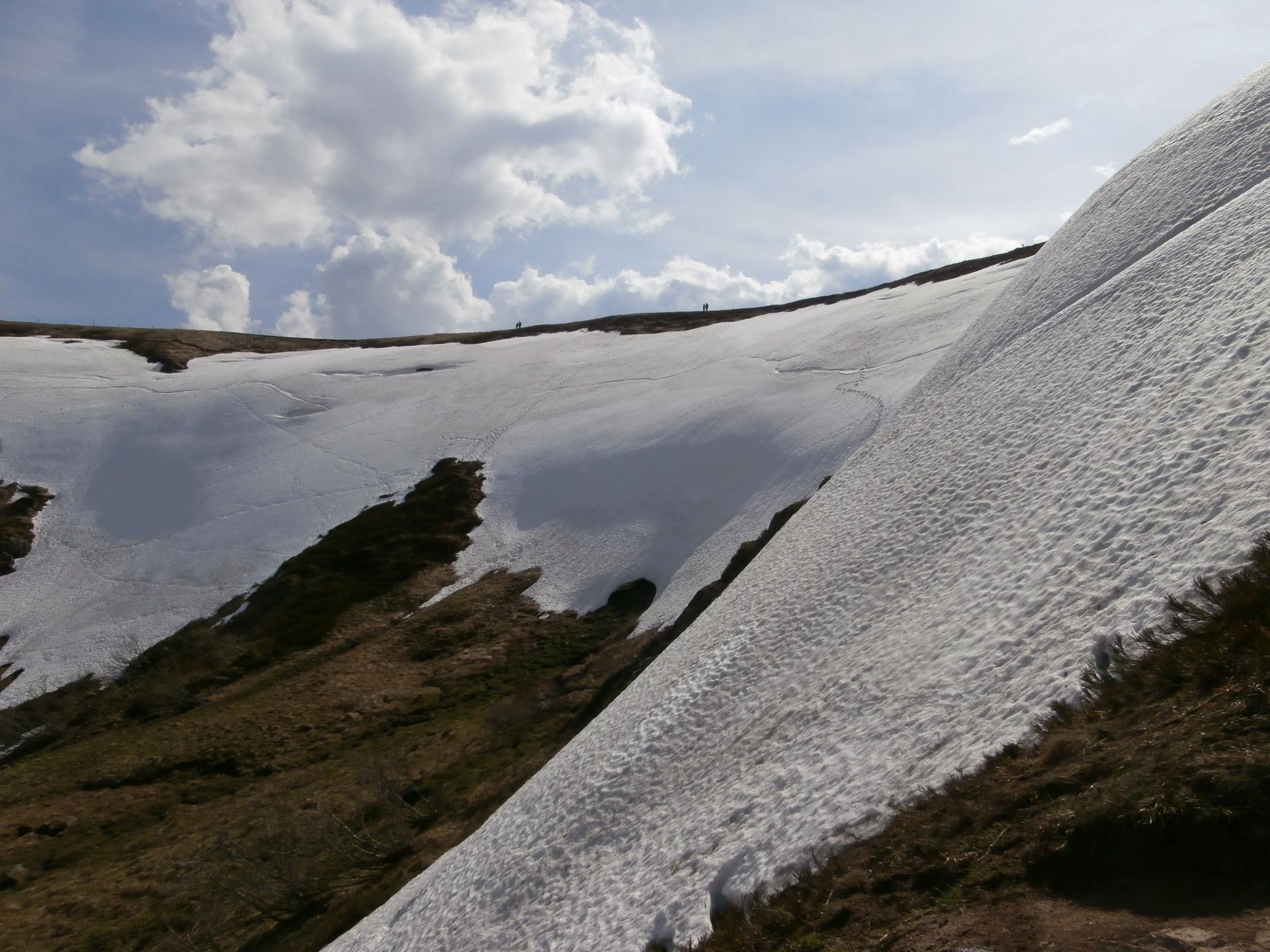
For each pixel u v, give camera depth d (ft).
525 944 36.76
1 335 305.12
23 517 190.29
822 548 57.57
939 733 27.27
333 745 112.68
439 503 185.26
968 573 37.50
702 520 145.38
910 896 20.86
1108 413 40.47
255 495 196.13
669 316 335.06
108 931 79.25
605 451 185.16
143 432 223.71
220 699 133.28
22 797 112.37
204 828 96.22
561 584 146.92
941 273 297.12
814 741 33.58
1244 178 56.85
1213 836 16.71
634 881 34.42
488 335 335.26
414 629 144.15
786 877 25.48
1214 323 39.22
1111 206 79.66
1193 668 21.11
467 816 80.02
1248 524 23.99
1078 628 26.68
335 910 73.41
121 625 158.10
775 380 196.65
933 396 75.25
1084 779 20.35
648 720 50.03
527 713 103.71
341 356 291.38
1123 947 15.57
